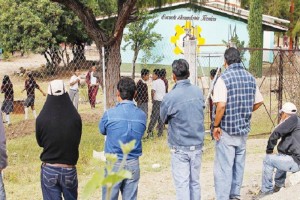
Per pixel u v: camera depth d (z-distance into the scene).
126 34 27.39
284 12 34.06
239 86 5.49
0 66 34.56
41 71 23.23
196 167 5.41
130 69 29.09
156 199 7.16
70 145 4.57
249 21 27.72
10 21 28.92
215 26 29.66
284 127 6.25
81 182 7.92
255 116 15.70
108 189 1.11
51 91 4.55
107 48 11.98
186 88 5.27
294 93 13.52
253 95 5.62
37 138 4.60
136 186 4.85
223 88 5.48
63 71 22.70
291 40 34.28
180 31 29.02
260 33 27.70
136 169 4.77
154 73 12.32
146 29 27.64
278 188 6.64
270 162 6.44
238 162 5.80
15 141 12.43
